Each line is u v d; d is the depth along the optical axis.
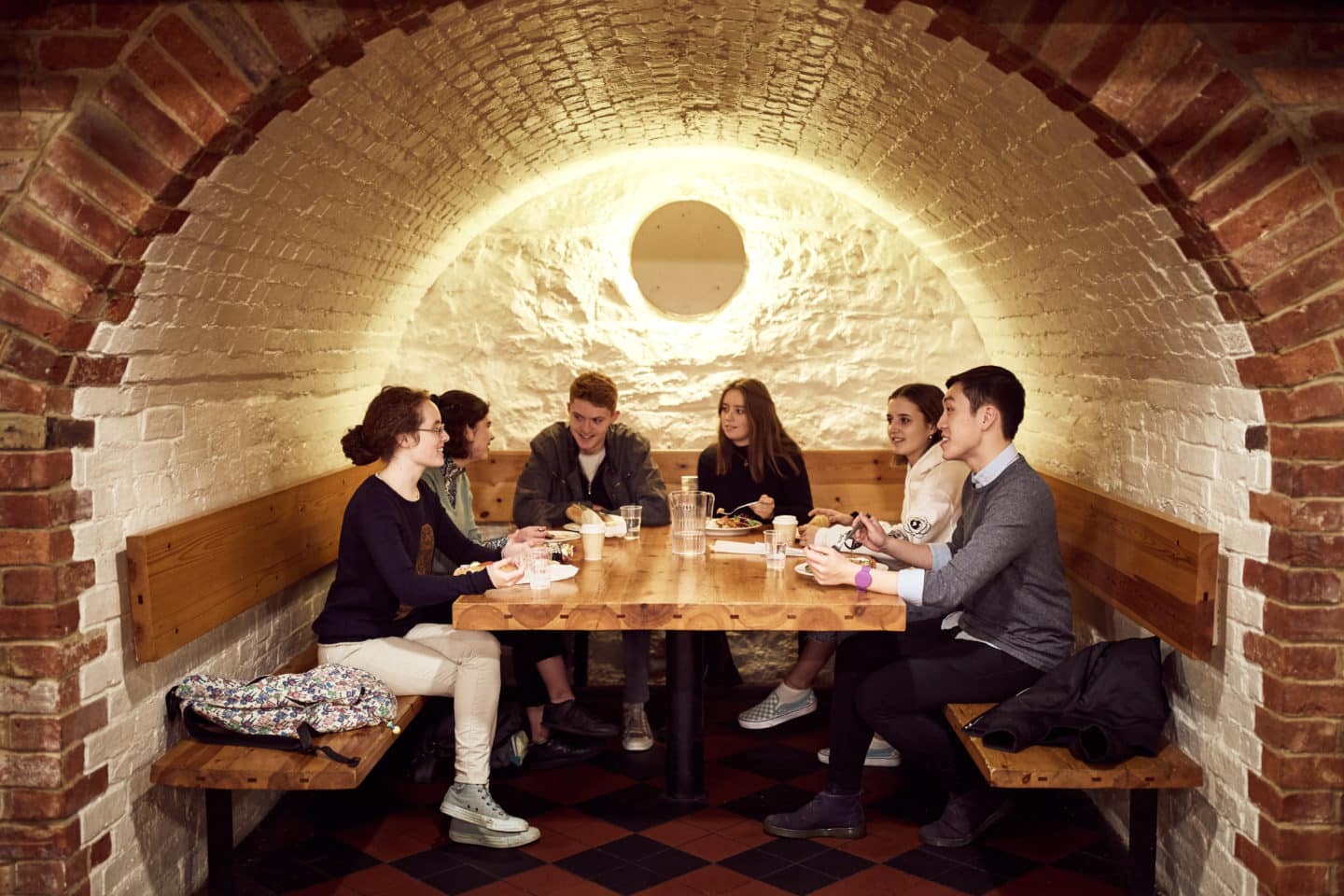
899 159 4.66
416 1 2.87
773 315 6.15
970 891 3.76
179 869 3.68
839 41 3.54
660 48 3.91
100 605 3.18
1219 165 2.94
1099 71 2.92
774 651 6.19
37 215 2.91
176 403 3.67
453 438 4.88
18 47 2.88
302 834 4.22
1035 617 3.91
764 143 5.39
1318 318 2.97
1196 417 3.61
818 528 4.56
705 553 4.34
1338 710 3.03
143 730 3.42
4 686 2.99
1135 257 3.51
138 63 2.88
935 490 4.45
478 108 4.11
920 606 3.64
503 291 6.13
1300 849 3.06
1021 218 4.22
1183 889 3.68
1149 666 3.63
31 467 2.95
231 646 4.14
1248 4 2.89
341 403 5.47
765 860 4.00
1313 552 3.00
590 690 6.06
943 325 6.16
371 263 4.91
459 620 3.49
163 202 2.96
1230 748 3.34
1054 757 3.51
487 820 4.07
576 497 5.32
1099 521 4.35
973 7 2.91
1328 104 2.91
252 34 2.88
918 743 4.01
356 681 3.74
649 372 6.18
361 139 3.71
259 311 4.04
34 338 2.93
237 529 4.00
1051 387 5.30
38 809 3.02
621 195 6.10
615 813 4.41
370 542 3.95
